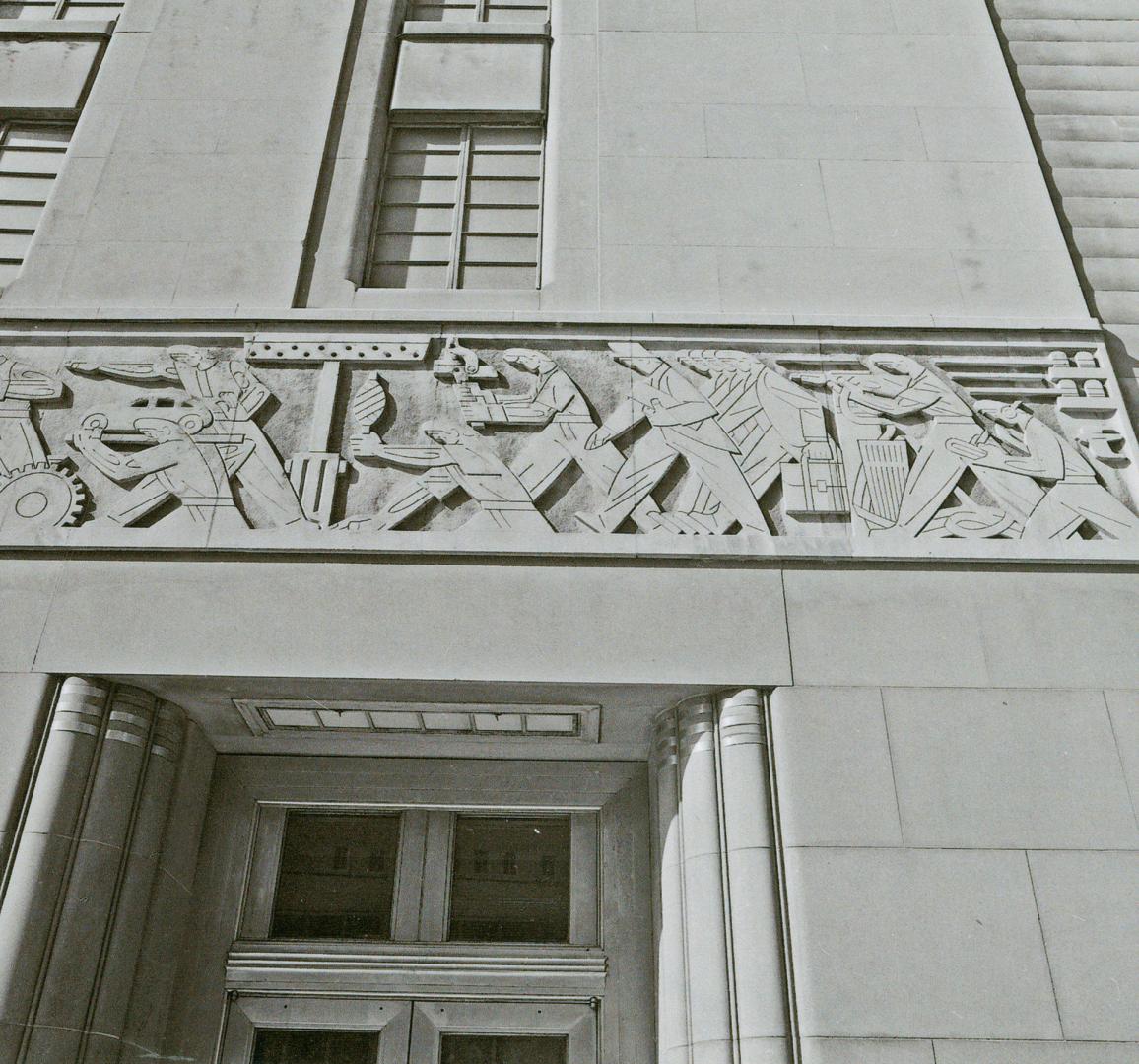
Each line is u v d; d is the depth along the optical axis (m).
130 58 7.89
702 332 6.53
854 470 6.06
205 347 6.48
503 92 7.94
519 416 6.20
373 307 6.77
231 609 5.59
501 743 6.07
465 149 7.80
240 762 6.23
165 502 5.91
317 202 7.19
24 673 5.38
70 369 6.36
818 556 5.75
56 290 6.71
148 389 6.35
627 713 5.74
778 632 5.57
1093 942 4.80
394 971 5.70
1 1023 4.60
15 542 5.71
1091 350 6.52
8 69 7.90
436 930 5.88
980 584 5.75
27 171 7.58
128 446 6.13
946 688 5.43
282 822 6.21
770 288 6.80
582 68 7.87
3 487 5.92
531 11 8.54
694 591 5.68
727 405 6.27
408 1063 5.51
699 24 8.09
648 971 5.68
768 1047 4.59
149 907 5.33
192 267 6.83
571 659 5.46
